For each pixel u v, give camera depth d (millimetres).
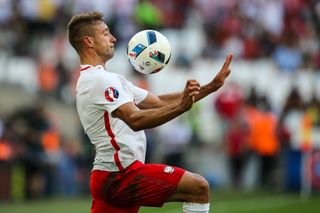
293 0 79875
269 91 66625
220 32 74375
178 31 73375
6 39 64625
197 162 58375
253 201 49031
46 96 62094
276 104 66000
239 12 78000
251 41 73250
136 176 20922
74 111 61594
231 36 74188
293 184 54625
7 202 48969
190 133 58312
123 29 66688
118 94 20359
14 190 49812
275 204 47688
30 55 64062
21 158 49656
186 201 21031
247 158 56406
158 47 21500
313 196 51969
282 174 55875
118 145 20812
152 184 20859
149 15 67250
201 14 77625
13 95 60594
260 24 77062
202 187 20859
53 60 63250
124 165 20906
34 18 67125
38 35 66250
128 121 19984
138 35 21688
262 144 55344
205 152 58906
